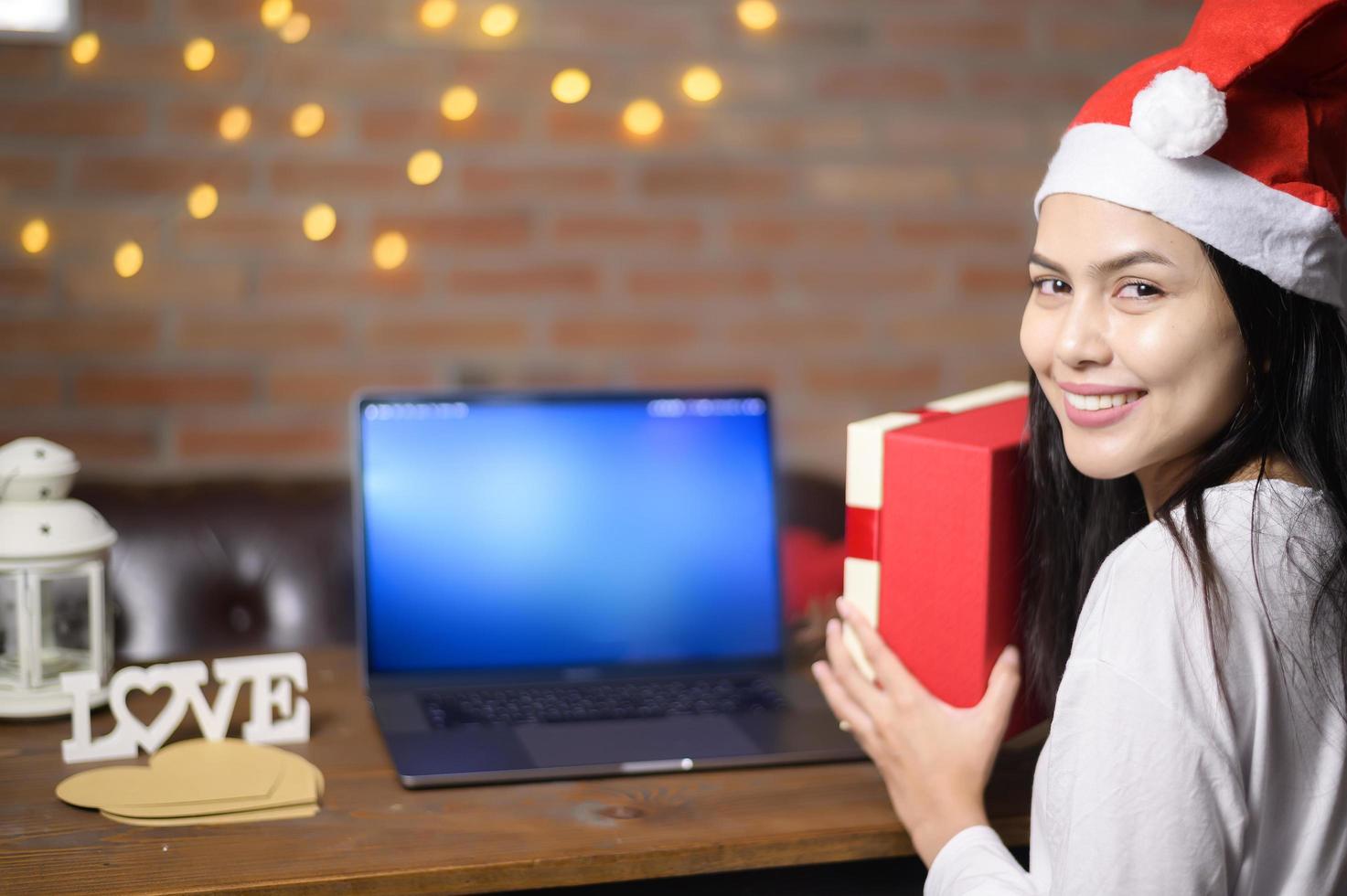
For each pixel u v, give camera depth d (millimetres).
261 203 2135
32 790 1038
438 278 2207
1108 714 794
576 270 2258
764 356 2346
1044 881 888
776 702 1285
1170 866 773
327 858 928
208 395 2141
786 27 2303
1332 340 855
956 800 982
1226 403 846
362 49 2150
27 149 2053
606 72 2242
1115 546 1033
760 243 2326
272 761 1092
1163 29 2449
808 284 2352
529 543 1358
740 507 1413
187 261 2117
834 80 2330
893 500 1047
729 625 1391
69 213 2070
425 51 2172
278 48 2119
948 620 1022
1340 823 830
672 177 2281
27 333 2070
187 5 2084
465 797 1045
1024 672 1061
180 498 1878
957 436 1050
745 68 2295
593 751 1133
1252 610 789
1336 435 855
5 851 929
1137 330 836
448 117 2188
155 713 1222
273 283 2148
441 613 1329
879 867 1127
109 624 1247
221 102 2107
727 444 1420
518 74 2209
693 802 1046
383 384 2201
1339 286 855
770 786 1083
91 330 2092
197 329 2129
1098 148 846
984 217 2414
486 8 2188
